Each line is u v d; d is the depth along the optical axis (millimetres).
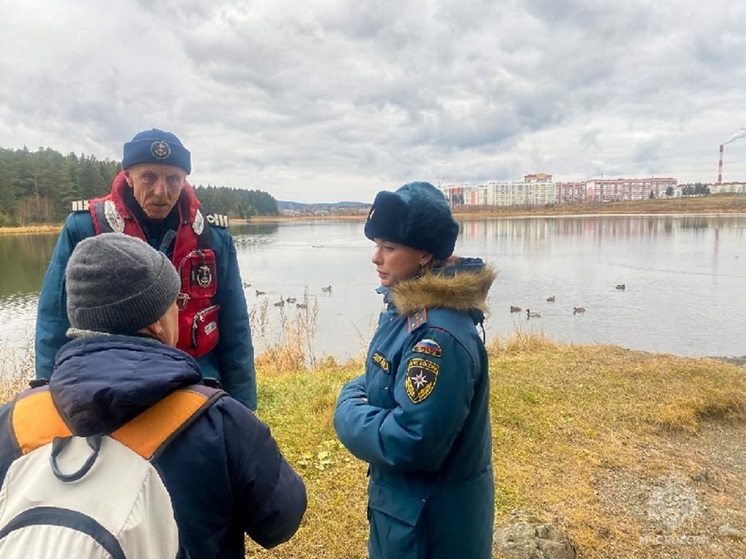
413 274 1798
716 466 3982
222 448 1083
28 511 933
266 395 5133
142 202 2119
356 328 12602
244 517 1174
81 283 1113
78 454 999
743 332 13547
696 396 5180
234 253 2418
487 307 1730
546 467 3805
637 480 3691
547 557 2705
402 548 1668
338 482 3420
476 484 1723
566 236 53750
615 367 6203
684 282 22062
